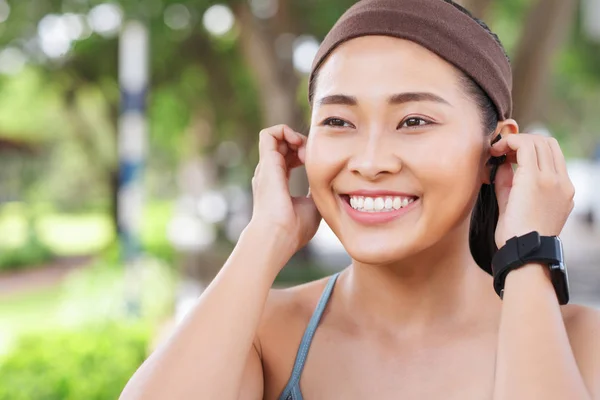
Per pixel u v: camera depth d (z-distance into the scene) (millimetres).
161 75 15516
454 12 1479
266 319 1674
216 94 17234
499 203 1587
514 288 1428
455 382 1459
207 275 14422
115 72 15242
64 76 15992
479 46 1484
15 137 21891
